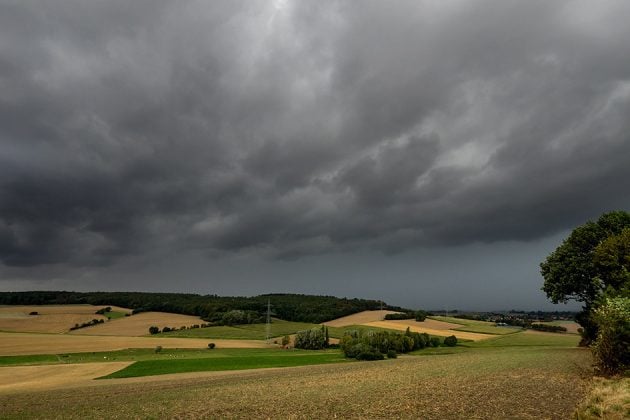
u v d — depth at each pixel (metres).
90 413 28.64
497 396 27.19
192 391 37.78
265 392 34.97
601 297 42.31
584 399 25.14
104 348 104.88
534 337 125.00
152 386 44.59
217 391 37.00
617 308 34.34
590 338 60.12
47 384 52.59
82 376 60.94
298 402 29.05
